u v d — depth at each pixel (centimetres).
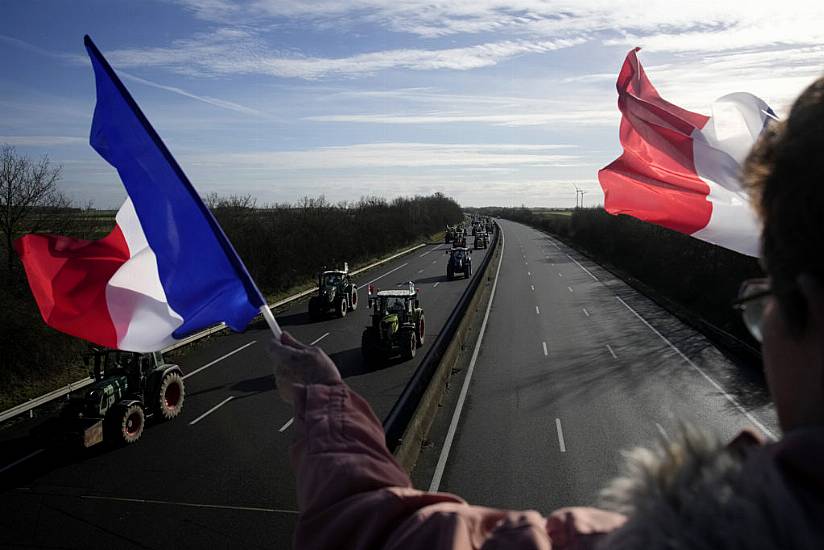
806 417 64
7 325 2077
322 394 128
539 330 2842
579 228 7981
